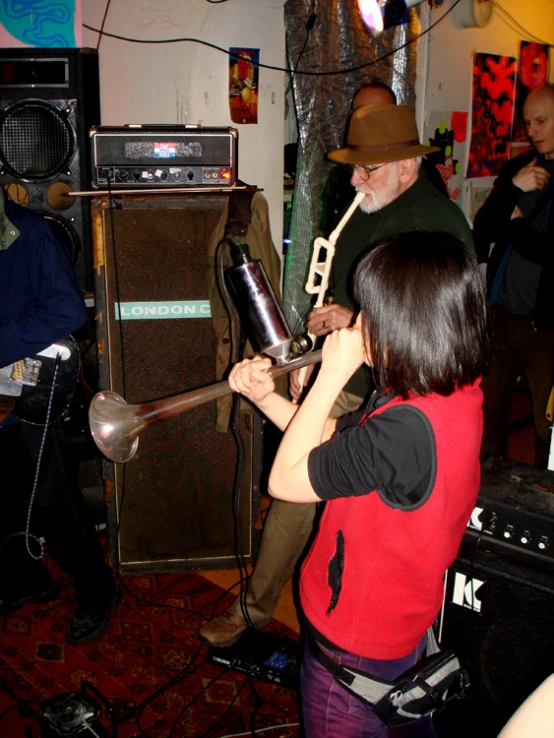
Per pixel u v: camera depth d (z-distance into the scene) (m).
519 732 0.74
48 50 2.24
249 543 2.55
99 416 1.54
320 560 1.17
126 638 2.22
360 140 1.88
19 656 2.13
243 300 1.53
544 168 3.02
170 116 2.90
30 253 1.87
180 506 2.45
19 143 2.30
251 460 2.43
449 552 1.09
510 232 2.89
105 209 2.10
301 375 2.04
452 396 1.02
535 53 4.04
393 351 1.00
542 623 1.48
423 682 1.14
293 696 2.02
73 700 1.78
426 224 1.85
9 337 1.85
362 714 1.16
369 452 0.98
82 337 2.56
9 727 1.86
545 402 2.93
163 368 2.28
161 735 1.86
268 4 2.84
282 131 3.08
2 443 2.00
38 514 2.06
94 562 2.15
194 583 2.53
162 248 2.16
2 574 2.28
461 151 3.68
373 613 1.10
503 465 1.71
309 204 3.05
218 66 2.89
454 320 0.98
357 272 1.06
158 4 2.76
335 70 3.02
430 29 3.27
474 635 1.58
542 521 1.48
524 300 2.89
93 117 2.33
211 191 2.12
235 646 2.14
